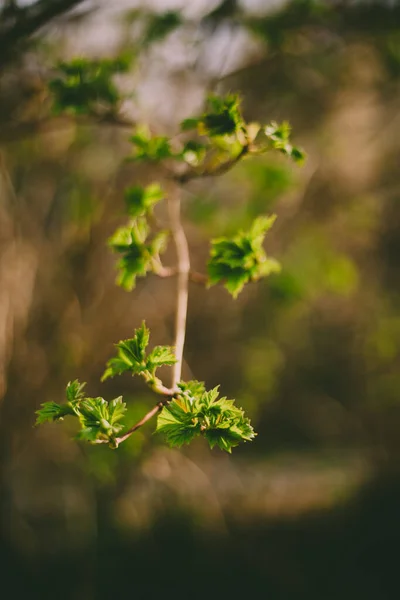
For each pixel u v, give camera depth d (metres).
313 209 5.91
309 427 10.16
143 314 5.86
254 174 4.45
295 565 7.52
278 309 6.35
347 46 4.25
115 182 4.52
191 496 6.43
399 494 8.06
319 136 5.43
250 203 4.86
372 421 8.59
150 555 6.36
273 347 6.76
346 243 6.97
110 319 5.00
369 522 8.01
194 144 2.36
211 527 7.11
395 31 3.76
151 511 6.20
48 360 4.70
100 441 1.49
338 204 5.93
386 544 7.61
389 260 7.37
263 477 9.64
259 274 1.99
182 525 6.52
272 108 4.99
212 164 2.36
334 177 5.91
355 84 4.83
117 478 5.30
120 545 6.09
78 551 5.70
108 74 2.76
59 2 2.76
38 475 5.38
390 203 6.75
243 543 7.43
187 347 6.59
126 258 2.12
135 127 2.85
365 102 5.32
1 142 3.29
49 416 1.50
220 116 1.99
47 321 4.70
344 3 3.69
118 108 2.83
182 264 2.21
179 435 1.50
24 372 4.56
